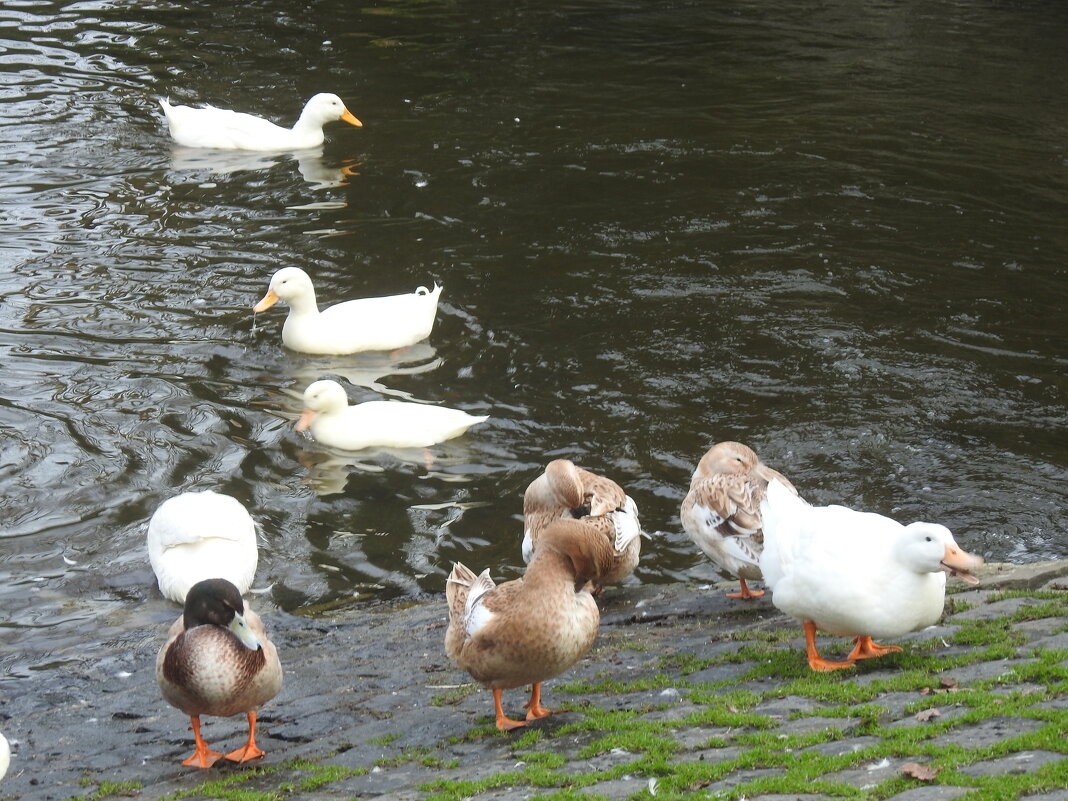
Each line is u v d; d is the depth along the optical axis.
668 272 16.19
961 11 30.61
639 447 12.10
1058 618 7.36
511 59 26.02
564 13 29.91
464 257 16.66
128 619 9.25
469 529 10.72
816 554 6.91
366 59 25.72
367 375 13.74
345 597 9.67
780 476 9.38
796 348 14.17
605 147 20.86
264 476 11.59
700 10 30.56
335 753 6.75
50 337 14.14
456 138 21.23
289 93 23.42
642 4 30.97
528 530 9.53
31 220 17.36
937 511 10.85
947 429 12.38
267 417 12.72
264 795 6.02
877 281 15.94
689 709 6.53
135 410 12.68
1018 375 13.53
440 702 7.38
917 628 6.98
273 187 19.03
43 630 9.08
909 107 23.12
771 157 20.42
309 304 14.27
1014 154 20.67
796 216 18.03
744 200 18.64
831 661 7.21
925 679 6.45
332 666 8.15
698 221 17.84
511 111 22.70
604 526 8.98
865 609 6.77
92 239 16.86
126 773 6.75
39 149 20.03
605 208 18.30
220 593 6.58
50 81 23.33
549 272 16.22
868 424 12.45
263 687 6.67
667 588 9.66
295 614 9.33
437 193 18.83
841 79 24.88
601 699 7.09
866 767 5.23
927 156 20.56
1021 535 10.43
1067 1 31.44
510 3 30.69
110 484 11.29
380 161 20.17
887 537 6.91
